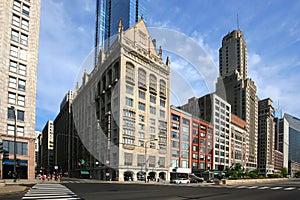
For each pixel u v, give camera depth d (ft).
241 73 412.57
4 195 47.93
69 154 340.18
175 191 59.00
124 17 287.69
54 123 549.13
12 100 154.20
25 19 166.09
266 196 49.14
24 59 162.71
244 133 374.22
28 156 155.53
